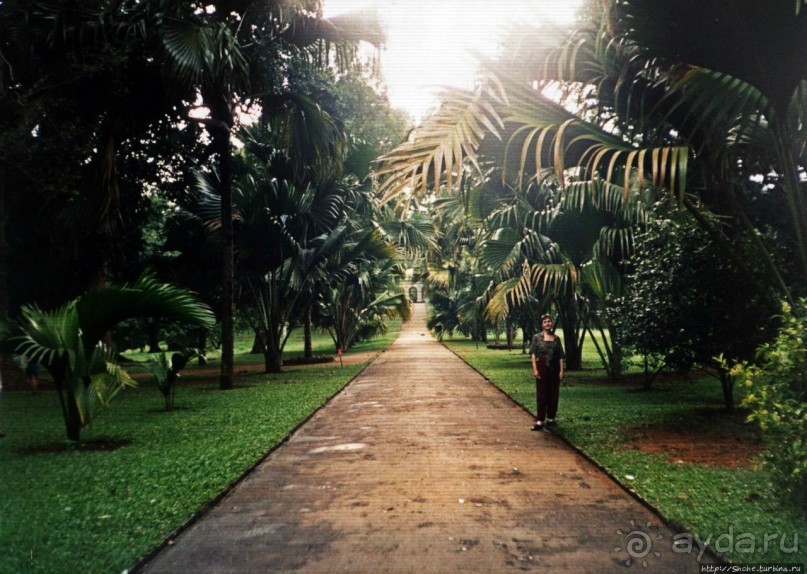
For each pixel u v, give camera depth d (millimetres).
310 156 16016
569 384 15367
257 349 41531
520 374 18328
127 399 13680
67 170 12461
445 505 4996
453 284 41062
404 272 41531
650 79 5941
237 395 13875
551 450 7230
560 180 5355
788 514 4191
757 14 4598
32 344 7609
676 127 6391
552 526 4441
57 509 4938
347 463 6645
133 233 20391
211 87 12844
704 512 4566
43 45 12203
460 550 3979
